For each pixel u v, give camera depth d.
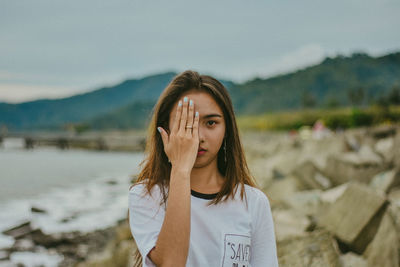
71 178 23.06
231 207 1.34
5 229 9.70
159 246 1.16
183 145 1.25
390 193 4.89
